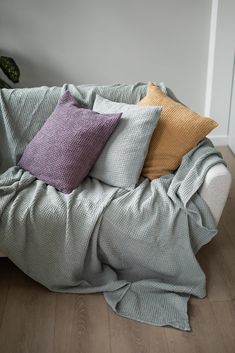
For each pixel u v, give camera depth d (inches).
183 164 71.2
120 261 68.2
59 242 64.6
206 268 73.7
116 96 82.4
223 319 62.7
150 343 58.9
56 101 80.7
